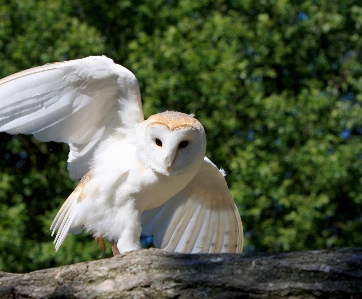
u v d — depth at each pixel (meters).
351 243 16.59
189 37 15.88
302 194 15.37
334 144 16.17
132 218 6.17
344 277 4.62
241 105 15.76
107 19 17.95
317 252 4.80
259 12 18.38
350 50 19.66
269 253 4.93
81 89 6.40
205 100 15.57
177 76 15.12
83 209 6.20
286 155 15.46
